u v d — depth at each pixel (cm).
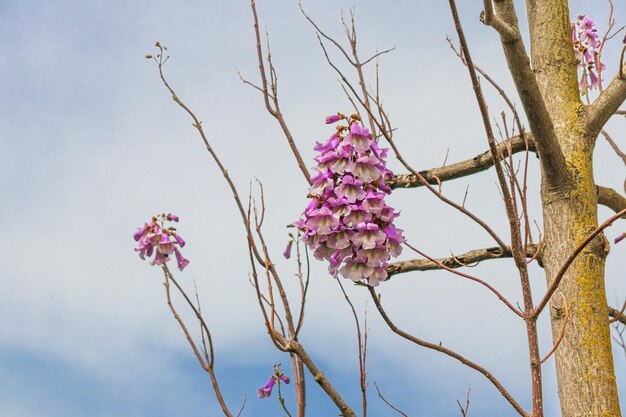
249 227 305
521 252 251
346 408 291
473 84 242
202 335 353
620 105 478
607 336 435
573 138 476
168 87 365
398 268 526
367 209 272
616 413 418
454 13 234
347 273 275
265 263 322
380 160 287
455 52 343
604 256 451
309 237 284
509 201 249
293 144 360
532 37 519
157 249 507
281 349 294
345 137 279
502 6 391
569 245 450
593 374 423
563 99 492
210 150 338
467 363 261
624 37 469
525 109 423
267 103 374
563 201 459
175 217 519
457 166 512
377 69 405
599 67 495
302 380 325
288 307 327
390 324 270
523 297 250
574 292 440
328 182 280
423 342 265
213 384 347
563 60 500
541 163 457
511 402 250
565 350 436
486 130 246
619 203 498
